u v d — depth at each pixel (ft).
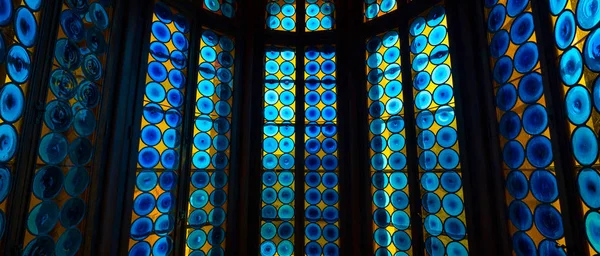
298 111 8.25
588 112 3.68
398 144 7.14
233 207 7.53
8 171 3.79
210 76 7.64
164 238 6.40
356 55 8.14
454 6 6.34
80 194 5.07
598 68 3.52
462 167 5.83
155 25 6.67
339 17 8.55
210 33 7.85
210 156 7.39
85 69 5.19
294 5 8.86
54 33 4.52
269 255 7.70
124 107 5.89
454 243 5.88
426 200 6.49
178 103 6.93
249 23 8.51
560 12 4.16
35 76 4.19
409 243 6.68
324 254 7.66
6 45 3.70
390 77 7.51
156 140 6.41
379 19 7.88
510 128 5.03
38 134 4.24
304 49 8.63
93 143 5.36
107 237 5.39
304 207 7.88
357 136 7.72
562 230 4.00
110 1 5.92
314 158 8.10
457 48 6.16
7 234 3.75
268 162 8.08
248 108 8.00
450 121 6.18
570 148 3.97
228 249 7.33
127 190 5.79
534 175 4.51
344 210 7.62
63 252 4.71
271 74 8.50
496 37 5.41
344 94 8.15
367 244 7.22
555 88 4.19
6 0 3.71
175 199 6.68
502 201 5.16
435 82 6.57
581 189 3.80
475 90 5.72
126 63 6.00
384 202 7.24
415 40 7.14
